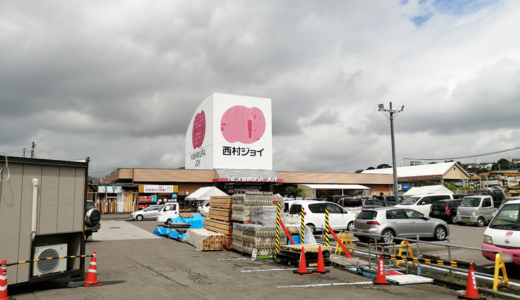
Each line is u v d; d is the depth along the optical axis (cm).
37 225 752
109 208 4316
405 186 5716
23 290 779
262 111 5672
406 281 886
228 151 5397
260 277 955
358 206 3008
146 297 736
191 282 883
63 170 807
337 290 820
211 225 1639
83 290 788
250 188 5128
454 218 2566
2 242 700
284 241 1320
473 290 743
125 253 1374
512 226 987
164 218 2889
